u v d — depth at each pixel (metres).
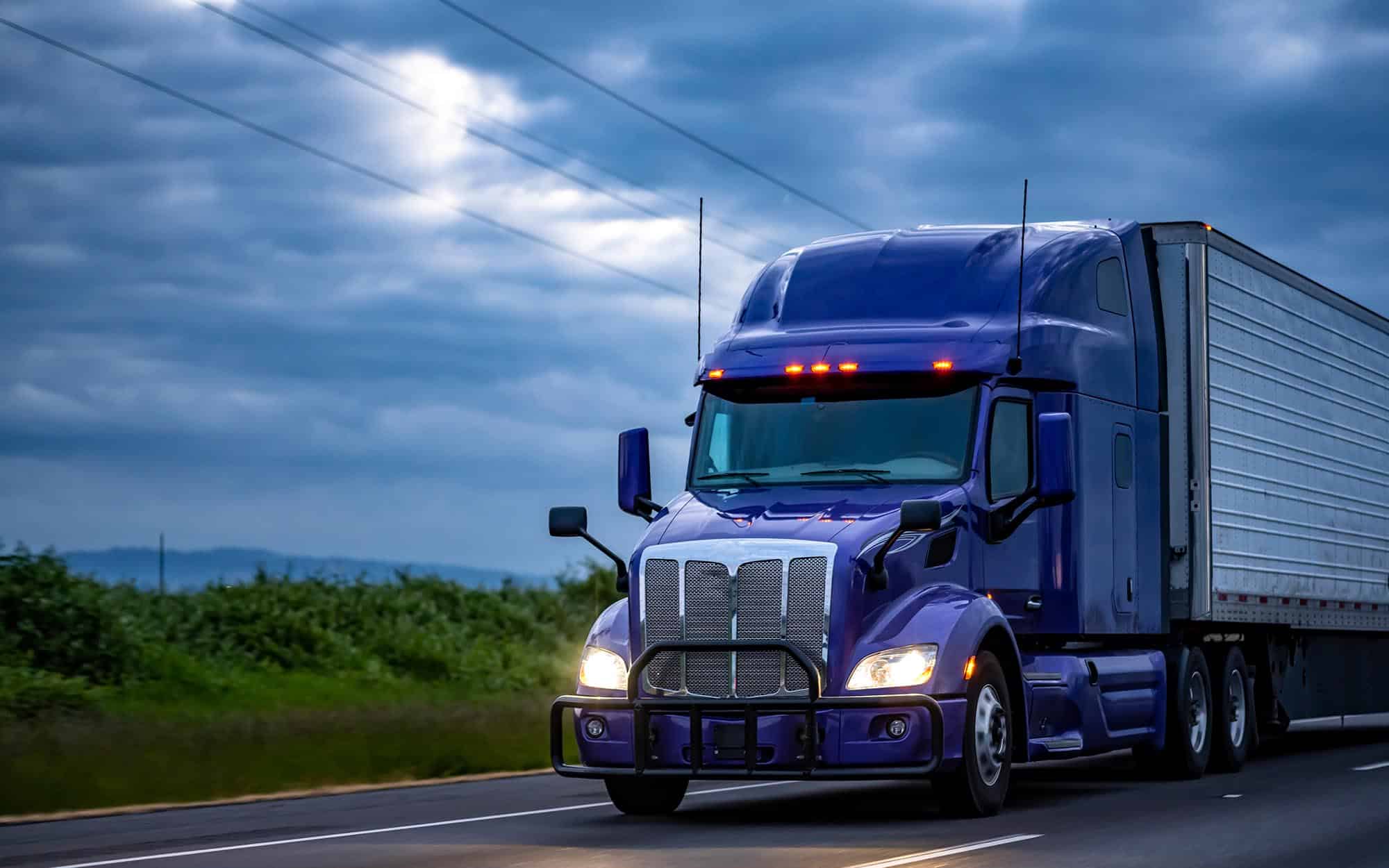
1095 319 15.56
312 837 11.93
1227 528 17.30
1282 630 19.45
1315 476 20.06
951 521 13.02
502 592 39.69
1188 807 13.54
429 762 18.92
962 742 12.24
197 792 16.16
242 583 33.62
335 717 22.58
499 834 12.07
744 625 12.27
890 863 9.93
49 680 24.22
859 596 12.20
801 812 13.45
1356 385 21.73
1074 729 14.28
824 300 14.48
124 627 27.56
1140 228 16.89
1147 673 15.96
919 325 14.01
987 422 13.53
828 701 11.98
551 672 34.06
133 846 11.60
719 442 13.94
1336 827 11.92
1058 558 14.48
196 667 27.72
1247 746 18.00
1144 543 16.23
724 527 12.74
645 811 13.60
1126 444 15.85
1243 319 18.02
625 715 12.52
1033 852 10.47
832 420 13.69
